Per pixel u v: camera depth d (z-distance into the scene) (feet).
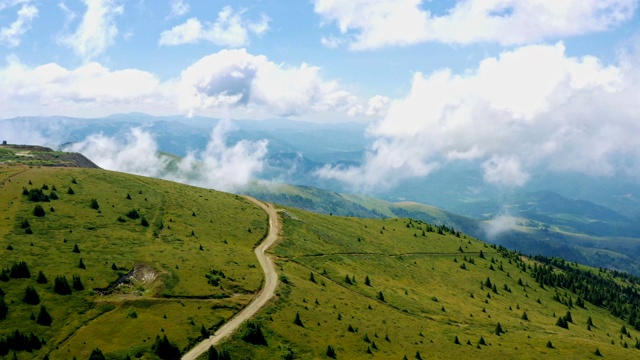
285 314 366.02
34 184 568.00
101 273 371.97
